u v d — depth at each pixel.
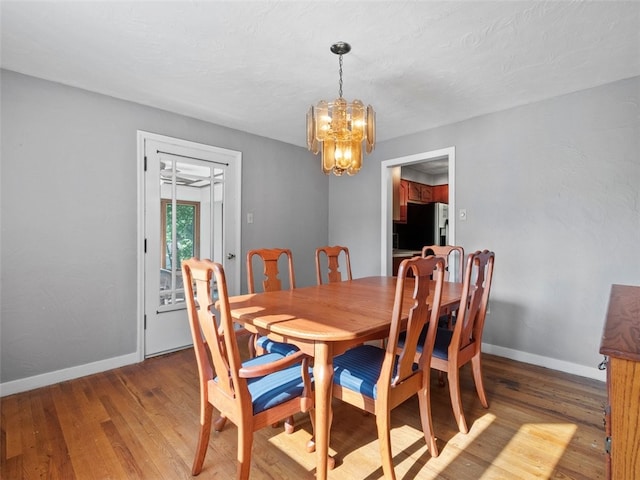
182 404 2.05
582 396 2.14
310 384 1.40
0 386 2.14
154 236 2.86
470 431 1.76
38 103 2.28
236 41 1.88
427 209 5.15
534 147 2.70
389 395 1.35
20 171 2.21
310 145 2.06
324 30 1.77
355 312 1.57
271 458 1.55
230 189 3.40
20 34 1.80
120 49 1.95
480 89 2.49
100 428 1.79
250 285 2.29
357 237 4.12
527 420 1.86
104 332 2.58
